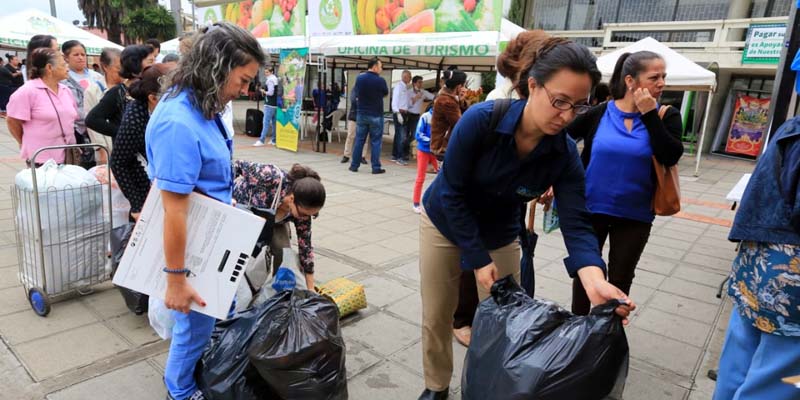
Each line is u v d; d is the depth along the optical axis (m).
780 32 11.08
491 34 7.76
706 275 4.23
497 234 2.02
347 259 4.17
